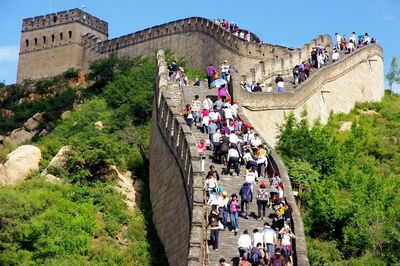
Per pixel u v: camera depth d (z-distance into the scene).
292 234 32.56
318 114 59.66
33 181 49.94
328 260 40.69
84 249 43.81
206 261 31.36
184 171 39.97
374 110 66.81
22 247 43.53
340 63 64.69
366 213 43.31
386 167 55.25
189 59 89.31
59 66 111.75
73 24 112.00
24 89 101.69
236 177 38.28
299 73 59.97
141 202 49.81
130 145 58.59
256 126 51.84
